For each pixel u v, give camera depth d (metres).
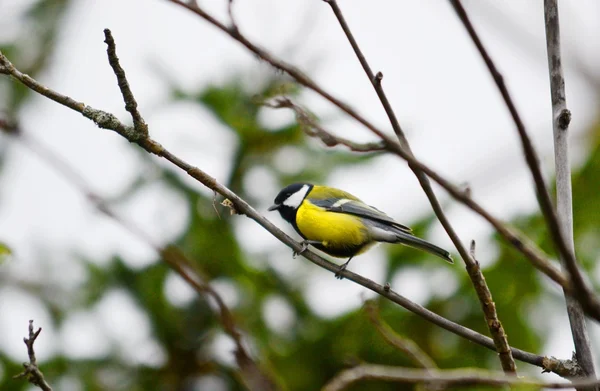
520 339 11.34
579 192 12.59
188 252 11.70
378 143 3.79
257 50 4.39
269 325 11.52
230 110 12.39
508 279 11.49
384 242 10.84
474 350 11.16
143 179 12.15
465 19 3.38
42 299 11.41
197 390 11.39
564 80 6.01
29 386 11.02
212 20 4.53
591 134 6.10
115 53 6.67
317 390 11.34
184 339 11.38
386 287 7.43
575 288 3.19
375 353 11.23
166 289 11.38
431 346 11.22
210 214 12.05
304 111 4.55
